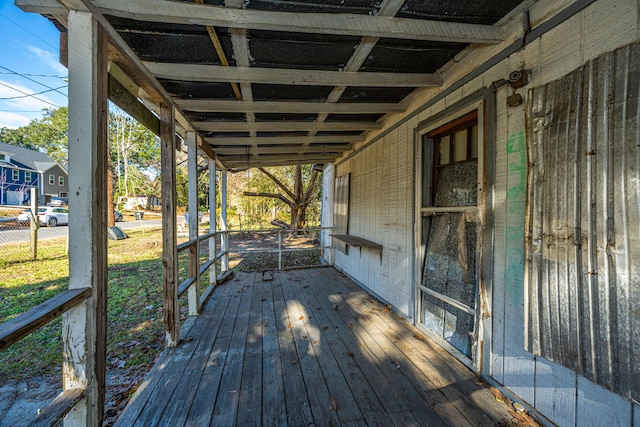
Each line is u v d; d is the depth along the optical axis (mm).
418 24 1664
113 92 1677
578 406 1374
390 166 3443
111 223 10695
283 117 3369
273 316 3146
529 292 1595
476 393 1807
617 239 1195
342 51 1988
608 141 1224
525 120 1621
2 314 3430
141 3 1423
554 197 1458
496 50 1874
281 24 1542
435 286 2611
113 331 3027
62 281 4906
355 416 1607
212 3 1480
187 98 2691
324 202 7504
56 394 2018
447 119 2350
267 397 1771
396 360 2207
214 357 2258
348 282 4676
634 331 1144
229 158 5426
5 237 10227
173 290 2410
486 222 1930
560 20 1453
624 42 1181
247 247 9570
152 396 1779
